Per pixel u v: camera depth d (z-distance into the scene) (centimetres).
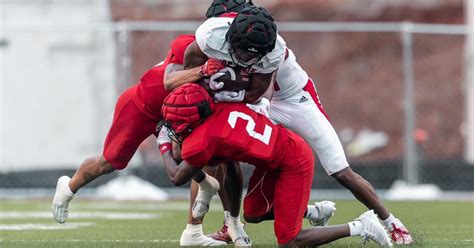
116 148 2295
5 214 3462
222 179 2306
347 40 6881
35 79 4491
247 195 2200
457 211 3581
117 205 3966
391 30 4322
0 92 4488
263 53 1938
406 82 4291
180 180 2000
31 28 4203
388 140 6222
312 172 2091
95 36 4419
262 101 2067
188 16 6500
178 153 2022
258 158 1992
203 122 1953
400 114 6469
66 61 4456
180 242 2347
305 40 6875
